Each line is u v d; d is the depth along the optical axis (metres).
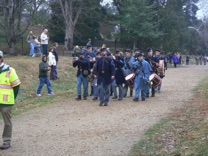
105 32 52.50
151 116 11.61
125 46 45.56
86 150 8.05
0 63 8.35
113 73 13.89
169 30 47.94
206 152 7.19
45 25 40.72
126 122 10.79
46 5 36.91
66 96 16.92
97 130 9.88
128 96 16.52
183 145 8.03
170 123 10.39
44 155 7.77
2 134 9.01
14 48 29.45
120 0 44.34
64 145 8.49
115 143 8.55
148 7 41.91
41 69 16.84
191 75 27.78
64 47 38.03
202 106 12.98
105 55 14.02
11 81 8.34
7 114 8.30
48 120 11.46
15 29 31.67
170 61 50.03
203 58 60.22
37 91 16.95
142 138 8.88
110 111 12.66
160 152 7.67
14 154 7.87
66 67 25.30
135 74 14.93
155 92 17.17
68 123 10.90
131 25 42.12
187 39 55.28
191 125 9.94
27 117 12.05
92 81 16.31
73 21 41.22
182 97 15.53
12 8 28.56
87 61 15.69
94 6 40.62
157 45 45.62
